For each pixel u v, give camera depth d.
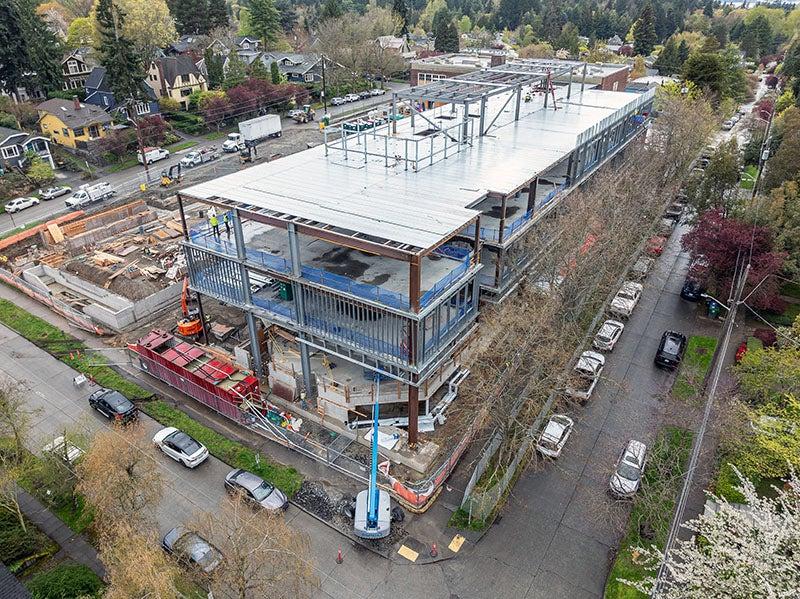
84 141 75.81
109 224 56.06
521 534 26.28
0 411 28.02
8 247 51.91
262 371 35.97
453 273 29.72
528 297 35.75
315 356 35.09
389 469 29.62
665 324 41.97
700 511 26.69
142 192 65.94
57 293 46.34
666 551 19.59
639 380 36.28
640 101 61.97
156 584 18.11
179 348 36.00
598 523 26.77
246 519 21.97
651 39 140.50
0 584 20.38
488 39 155.75
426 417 32.31
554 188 44.34
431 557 25.20
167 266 47.94
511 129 48.78
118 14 83.25
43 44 86.88
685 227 57.44
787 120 62.19
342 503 27.86
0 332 41.12
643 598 23.05
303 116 95.81
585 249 38.31
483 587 23.94
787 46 156.25
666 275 48.66
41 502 27.72
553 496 28.22
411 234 28.02
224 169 73.94
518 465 29.75
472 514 26.62
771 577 16.91
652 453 28.28
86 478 24.72
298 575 20.91
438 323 29.36
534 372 31.05
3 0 81.00
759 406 28.56
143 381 36.31
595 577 24.36
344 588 23.84
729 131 88.25
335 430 32.12
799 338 32.78
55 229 53.47
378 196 33.41
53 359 38.25
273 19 128.75
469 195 33.47
